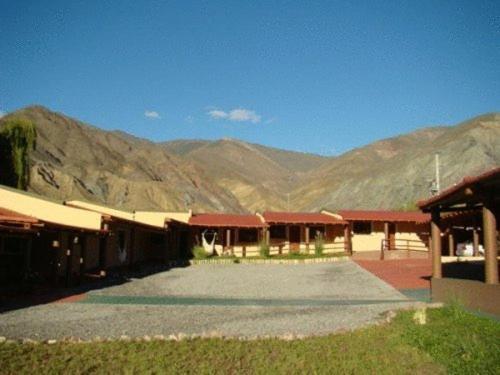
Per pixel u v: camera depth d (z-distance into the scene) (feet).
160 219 112.37
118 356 32.58
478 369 29.27
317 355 33.58
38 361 31.12
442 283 56.08
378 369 30.48
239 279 83.71
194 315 49.78
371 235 130.31
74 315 47.80
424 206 59.57
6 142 132.46
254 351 34.42
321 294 67.21
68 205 86.69
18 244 71.67
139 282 77.82
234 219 131.23
